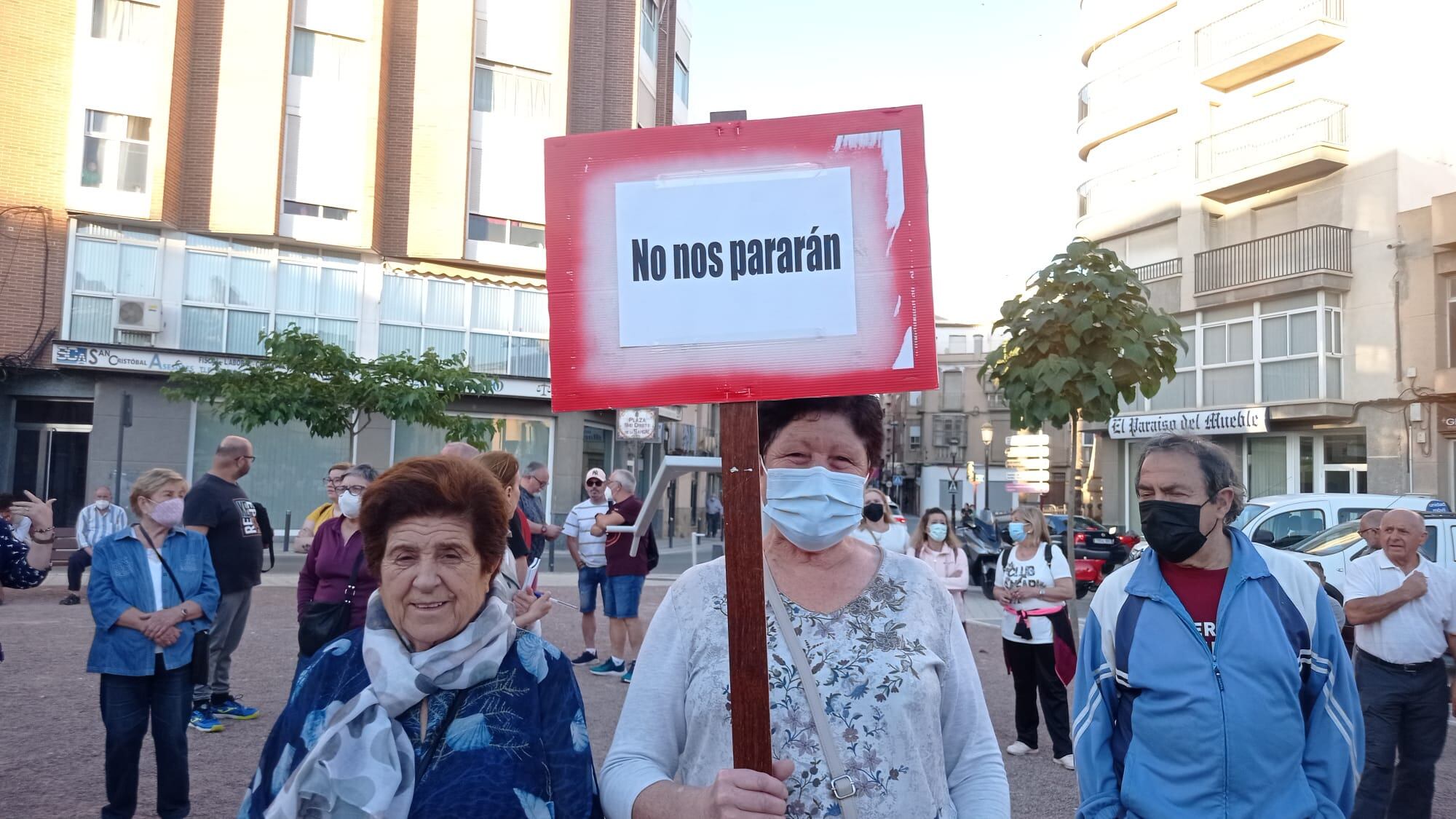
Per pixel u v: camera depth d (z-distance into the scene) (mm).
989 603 16125
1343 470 21344
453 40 22578
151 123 19641
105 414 19422
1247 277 22656
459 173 22500
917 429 59906
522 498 9047
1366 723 4711
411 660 1891
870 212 1854
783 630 1906
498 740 1863
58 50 19188
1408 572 4734
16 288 18781
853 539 2146
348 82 21484
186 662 4559
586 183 1903
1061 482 39969
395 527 1937
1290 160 21531
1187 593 2678
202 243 20438
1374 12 21188
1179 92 25000
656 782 1796
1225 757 2455
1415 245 20031
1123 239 27031
